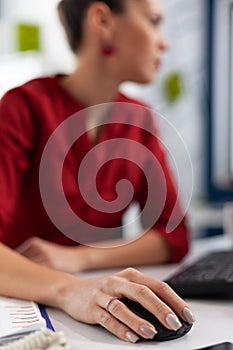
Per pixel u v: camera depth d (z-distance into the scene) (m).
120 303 0.66
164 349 0.61
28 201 1.19
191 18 2.23
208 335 0.66
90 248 1.15
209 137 1.64
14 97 1.15
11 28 2.04
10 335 0.62
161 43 1.18
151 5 1.14
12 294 0.80
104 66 1.17
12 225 1.19
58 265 1.06
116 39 1.15
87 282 0.75
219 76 1.51
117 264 1.13
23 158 1.13
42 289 0.78
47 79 1.21
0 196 1.05
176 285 0.83
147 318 0.64
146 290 0.66
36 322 0.67
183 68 2.25
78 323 0.71
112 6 1.13
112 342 0.63
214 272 0.89
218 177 1.53
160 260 1.18
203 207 1.87
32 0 2.11
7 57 2.03
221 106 1.51
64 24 1.21
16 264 0.84
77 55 1.20
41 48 2.07
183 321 0.65
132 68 1.16
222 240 1.48
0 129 1.10
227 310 0.77
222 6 1.50
